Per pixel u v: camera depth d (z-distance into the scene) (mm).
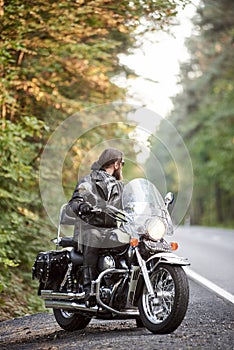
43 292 11102
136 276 9992
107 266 10172
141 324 10664
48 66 17625
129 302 10055
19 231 16891
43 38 16703
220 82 58438
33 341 10273
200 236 41750
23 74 17047
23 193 17109
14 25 15289
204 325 10492
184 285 9625
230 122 63562
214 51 48500
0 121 14875
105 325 11320
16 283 15711
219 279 17312
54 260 10938
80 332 10734
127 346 8938
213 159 69500
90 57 17750
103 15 16125
